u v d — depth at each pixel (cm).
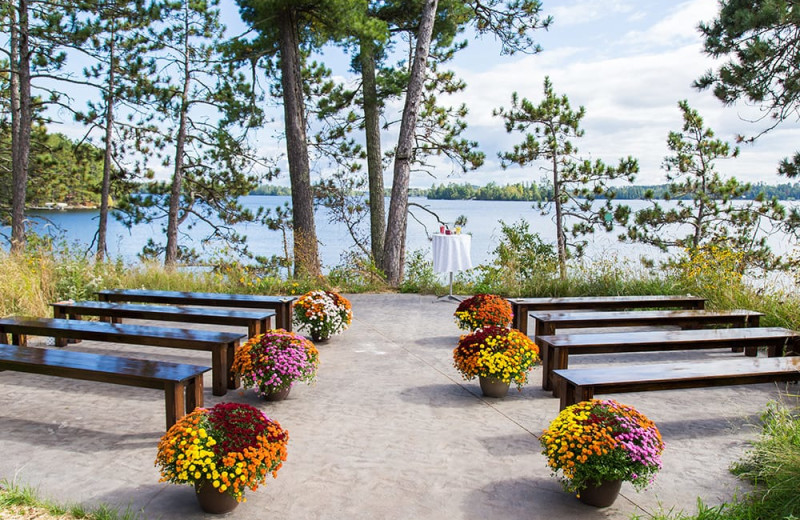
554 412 443
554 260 1080
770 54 920
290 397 475
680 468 345
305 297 670
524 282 1021
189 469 268
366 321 797
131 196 1738
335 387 503
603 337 513
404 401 467
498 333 482
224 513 287
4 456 351
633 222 1579
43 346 637
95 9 1429
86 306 645
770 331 556
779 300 738
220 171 1794
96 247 1695
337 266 1135
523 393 493
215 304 714
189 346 484
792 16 862
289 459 352
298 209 1229
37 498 295
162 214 1759
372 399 471
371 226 1431
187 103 1642
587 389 377
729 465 349
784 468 298
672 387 398
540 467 345
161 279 960
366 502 299
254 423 296
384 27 1194
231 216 1798
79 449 363
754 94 943
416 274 1089
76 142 1698
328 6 1118
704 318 629
